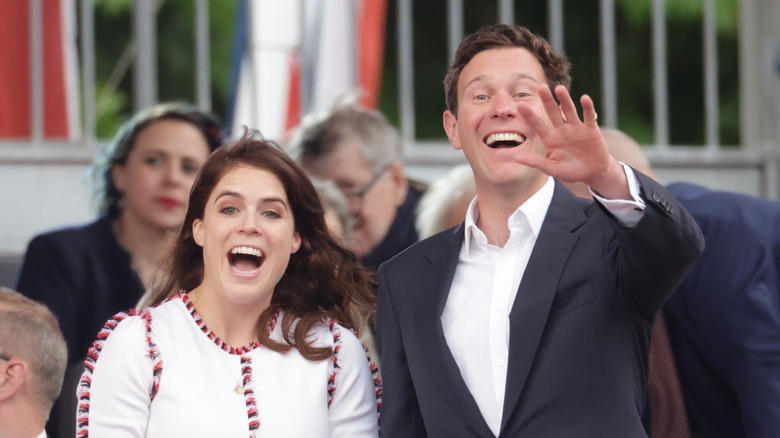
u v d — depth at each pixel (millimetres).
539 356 8555
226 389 9031
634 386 8484
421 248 9500
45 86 16562
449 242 9359
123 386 8930
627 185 7949
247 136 9828
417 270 9352
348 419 9383
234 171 9430
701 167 16984
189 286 9750
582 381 8430
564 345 8523
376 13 16828
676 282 8211
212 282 9328
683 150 16984
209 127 14547
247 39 16484
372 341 11992
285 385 9164
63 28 16719
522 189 8992
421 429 9070
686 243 7988
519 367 8539
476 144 8984
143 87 16500
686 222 8008
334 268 9914
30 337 10406
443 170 16719
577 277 8688
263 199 9297
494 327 8812
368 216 14180
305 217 9750
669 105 31625
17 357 10320
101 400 8930
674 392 10438
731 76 31469
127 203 13992
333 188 13250
